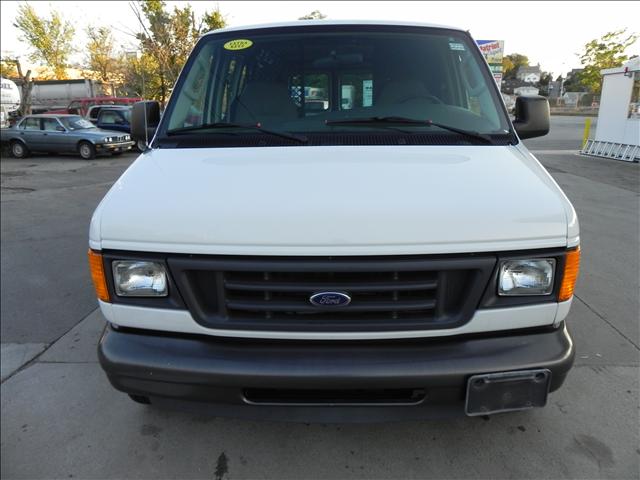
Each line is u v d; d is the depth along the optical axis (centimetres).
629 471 235
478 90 285
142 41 2105
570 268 198
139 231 195
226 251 188
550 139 2014
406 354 196
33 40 3253
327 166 219
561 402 286
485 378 193
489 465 240
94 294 467
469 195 197
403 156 230
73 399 302
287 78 293
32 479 242
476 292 193
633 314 393
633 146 1338
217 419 279
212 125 270
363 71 291
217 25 2202
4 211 834
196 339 205
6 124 2283
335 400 201
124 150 1741
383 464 243
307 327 196
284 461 247
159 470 244
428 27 307
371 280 190
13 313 427
